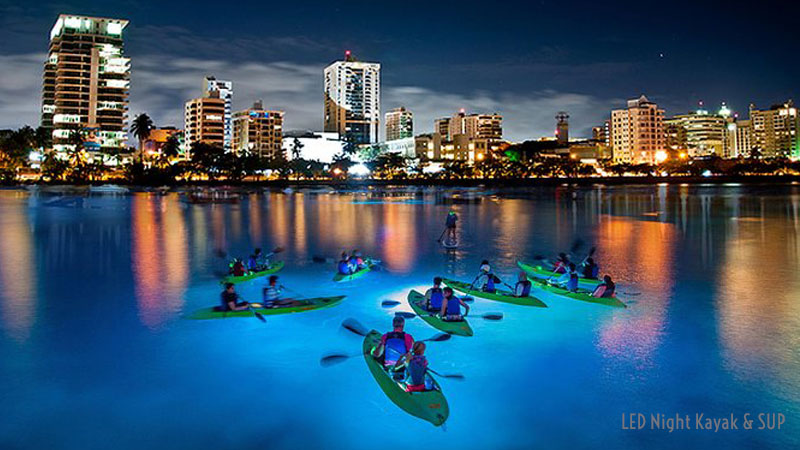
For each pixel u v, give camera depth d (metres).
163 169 145.38
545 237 31.72
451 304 12.94
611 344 11.83
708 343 11.91
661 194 95.19
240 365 10.69
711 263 22.39
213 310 14.09
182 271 20.69
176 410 8.83
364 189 137.12
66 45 186.62
